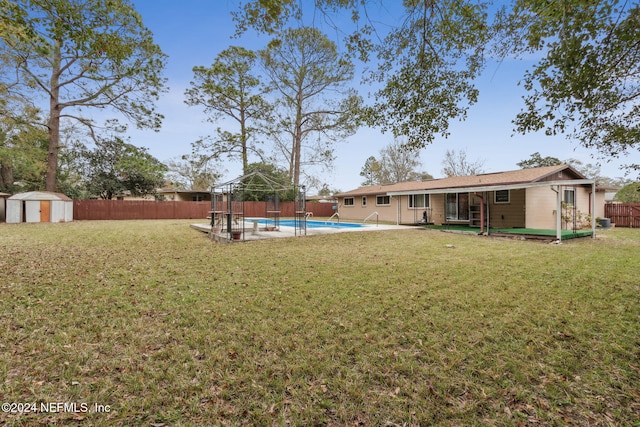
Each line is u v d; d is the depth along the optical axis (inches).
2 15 179.5
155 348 113.0
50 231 522.6
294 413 80.7
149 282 200.7
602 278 205.5
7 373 95.3
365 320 138.3
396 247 346.3
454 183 659.4
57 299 165.3
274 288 187.6
